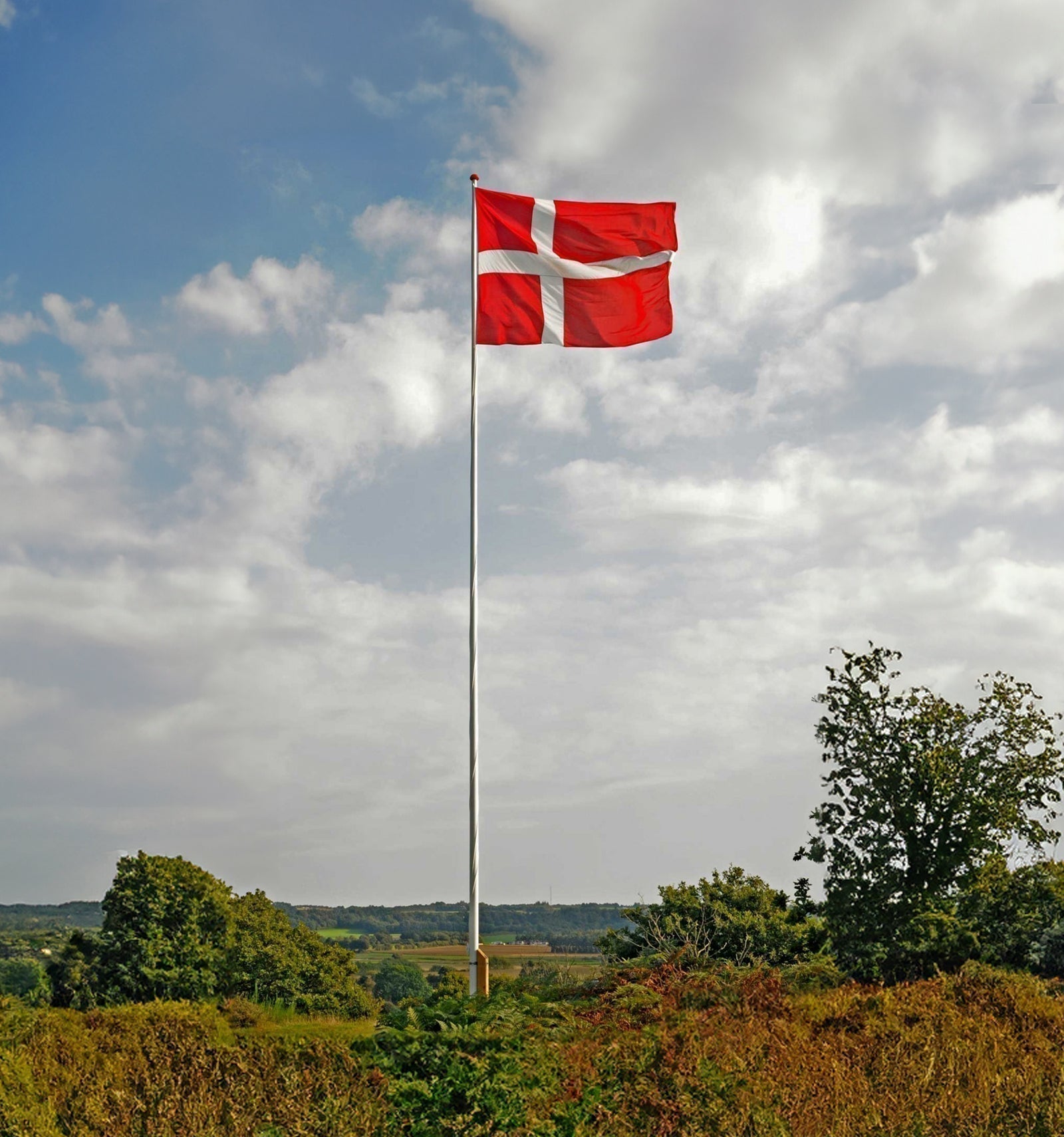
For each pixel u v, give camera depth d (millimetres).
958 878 23422
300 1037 12633
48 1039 12031
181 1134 8961
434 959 70812
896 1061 10523
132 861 48812
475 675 17672
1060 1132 8055
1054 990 16453
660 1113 8523
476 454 18391
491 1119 8617
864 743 24188
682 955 17234
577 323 18703
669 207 18875
